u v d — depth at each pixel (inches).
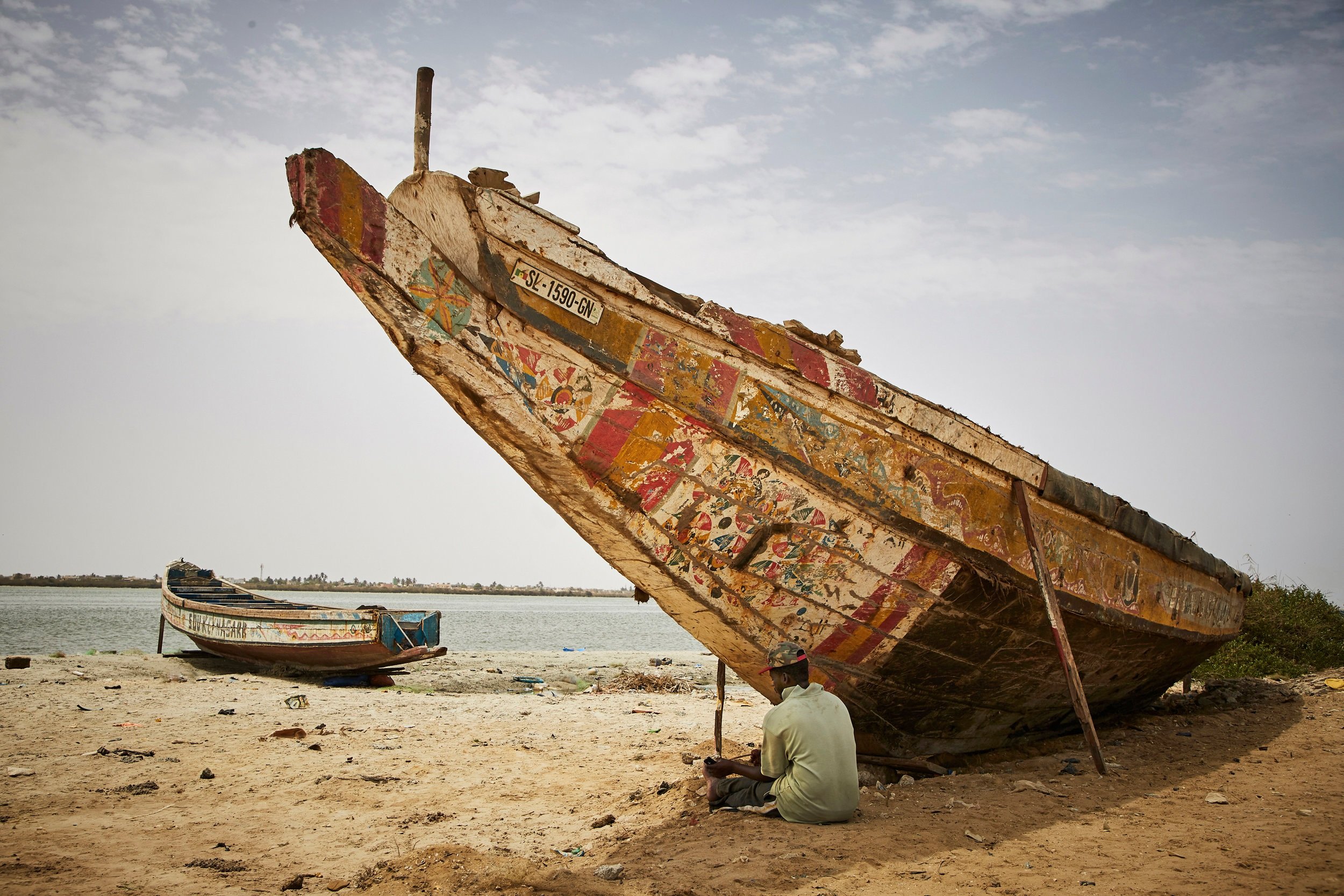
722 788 217.5
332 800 246.2
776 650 209.8
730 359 227.3
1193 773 247.6
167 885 172.7
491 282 203.9
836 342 250.1
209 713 400.8
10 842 200.5
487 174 215.3
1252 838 175.5
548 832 213.8
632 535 226.7
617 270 214.7
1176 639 350.3
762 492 230.7
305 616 570.6
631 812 231.5
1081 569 292.2
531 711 428.8
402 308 195.0
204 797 248.2
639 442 219.3
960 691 274.2
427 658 544.4
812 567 240.5
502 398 205.9
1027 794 225.8
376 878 175.9
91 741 326.3
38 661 586.6
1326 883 145.1
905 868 163.6
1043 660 285.1
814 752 197.0
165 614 753.6
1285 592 571.5
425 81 204.7
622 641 1294.3
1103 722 360.2
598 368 214.4
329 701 449.7
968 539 254.5
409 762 298.4
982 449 259.9
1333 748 265.9
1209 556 374.6
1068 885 152.0
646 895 155.3
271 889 171.2
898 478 245.1
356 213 188.5
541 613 2827.3
